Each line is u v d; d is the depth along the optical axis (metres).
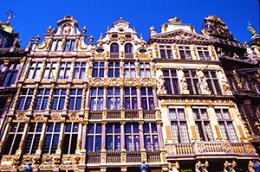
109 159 15.48
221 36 26.52
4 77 19.55
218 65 22.34
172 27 25.81
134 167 15.32
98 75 20.11
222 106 19.33
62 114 17.31
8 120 16.67
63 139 16.34
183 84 20.17
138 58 21.67
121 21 25.12
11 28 25.27
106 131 17.06
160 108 18.44
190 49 23.42
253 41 28.73
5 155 15.19
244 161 16.31
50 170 14.88
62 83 19.25
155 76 20.50
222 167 15.97
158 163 15.52
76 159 15.38
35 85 18.88
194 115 18.69
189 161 15.73
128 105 18.69
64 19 24.34
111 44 22.77
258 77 23.25
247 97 20.31
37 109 17.72
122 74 20.22
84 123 17.05
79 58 21.20
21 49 21.44
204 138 17.39
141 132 17.03
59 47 22.00
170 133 17.14
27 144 15.98
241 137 17.70
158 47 22.89
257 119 19.34
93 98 18.84
